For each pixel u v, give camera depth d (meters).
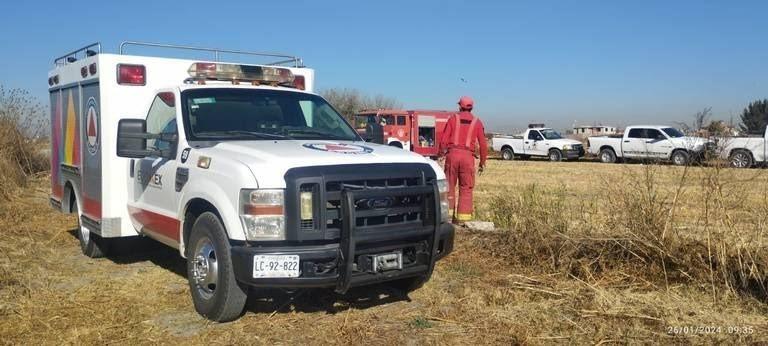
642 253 6.31
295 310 5.46
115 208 6.76
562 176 20.77
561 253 6.59
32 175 14.98
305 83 7.51
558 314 5.20
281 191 4.70
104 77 6.64
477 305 5.49
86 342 4.73
